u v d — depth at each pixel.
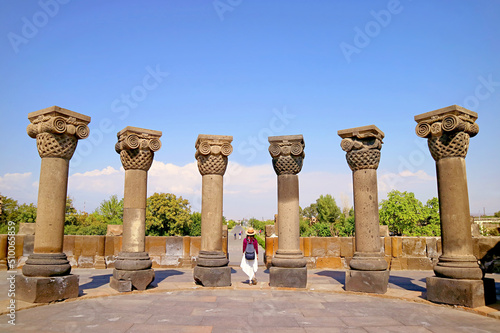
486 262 11.90
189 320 5.97
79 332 5.23
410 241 13.01
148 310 6.66
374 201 8.84
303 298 7.93
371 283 8.38
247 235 9.67
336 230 42.25
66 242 13.27
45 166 7.56
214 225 9.58
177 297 7.95
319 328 5.58
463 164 7.64
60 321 5.82
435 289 7.38
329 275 11.50
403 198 31.81
